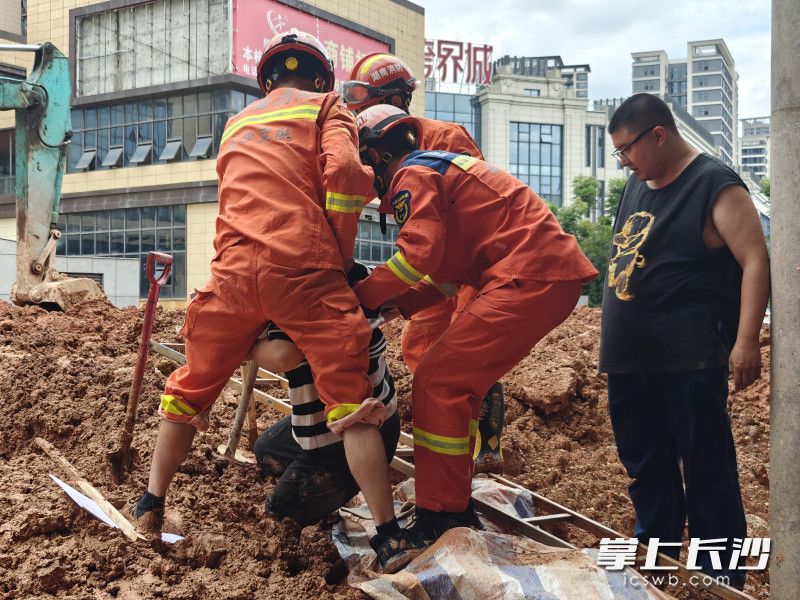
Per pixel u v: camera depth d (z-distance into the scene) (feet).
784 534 9.62
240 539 11.38
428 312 14.16
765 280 10.81
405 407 17.75
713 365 11.45
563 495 15.43
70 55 110.32
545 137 342.64
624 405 12.53
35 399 15.10
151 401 15.08
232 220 10.44
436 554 10.17
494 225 11.41
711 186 11.26
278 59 11.75
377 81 16.11
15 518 11.16
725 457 11.68
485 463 14.64
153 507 11.01
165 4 104.17
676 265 11.56
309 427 10.90
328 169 10.12
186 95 103.96
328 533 11.87
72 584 10.03
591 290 158.10
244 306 10.26
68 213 111.55
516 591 9.44
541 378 19.56
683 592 11.85
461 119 339.16
